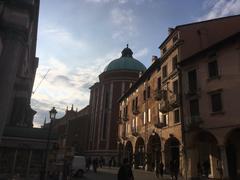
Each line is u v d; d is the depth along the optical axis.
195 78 25.61
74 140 73.50
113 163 50.06
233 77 21.48
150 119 35.47
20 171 17.92
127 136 44.94
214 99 23.03
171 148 29.31
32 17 15.54
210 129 22.59
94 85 72.50
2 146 18.08
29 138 18.75
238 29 28.25
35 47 31.67
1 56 14.03
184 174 24.47
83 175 26.42
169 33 32.19
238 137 22.09
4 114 13.35
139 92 41.66
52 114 18.45
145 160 35.34
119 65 63.78
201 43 28.53
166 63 31.42
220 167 22.56
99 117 63.88
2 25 14.34
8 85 13.73
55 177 18.50
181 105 26.45
